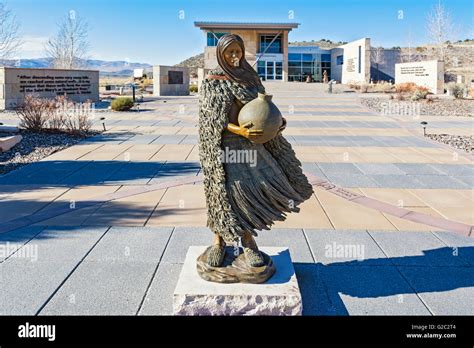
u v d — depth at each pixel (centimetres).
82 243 512
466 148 1223
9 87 2291
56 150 1160
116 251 488
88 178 856
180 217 611
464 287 408
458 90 3288
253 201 362
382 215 629
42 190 762
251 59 5206
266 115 346
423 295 393
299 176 396
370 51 5634
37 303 376
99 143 1285
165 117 2034
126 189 769
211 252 382
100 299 383
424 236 543
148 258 470
